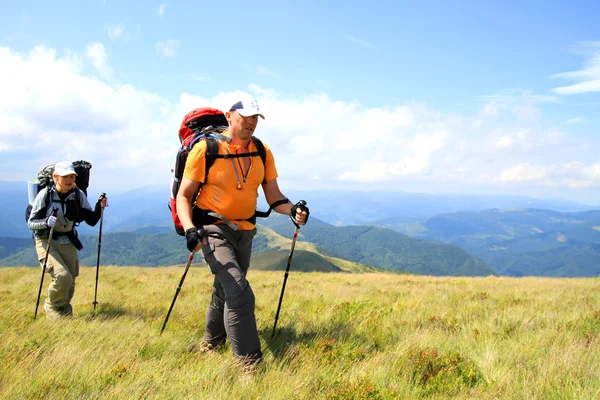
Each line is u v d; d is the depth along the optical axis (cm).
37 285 1258
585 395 343
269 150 499
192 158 449
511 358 450
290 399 354
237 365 422
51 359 446
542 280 2377
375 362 447
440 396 367
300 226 487
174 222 491
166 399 356
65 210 738
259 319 682
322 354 474
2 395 354
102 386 386
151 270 2336
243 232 475
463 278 2434
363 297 1013
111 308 835
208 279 1620
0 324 621
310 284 1526
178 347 522
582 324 638
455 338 557
